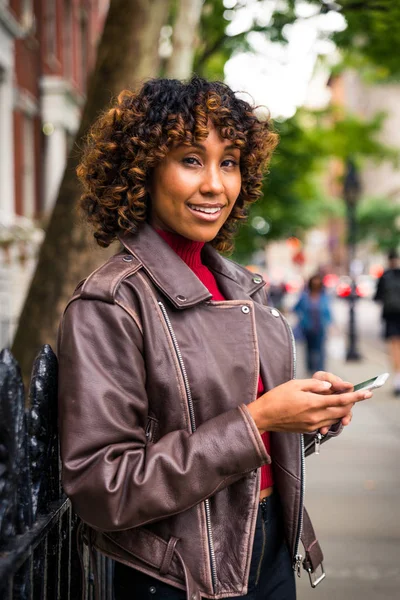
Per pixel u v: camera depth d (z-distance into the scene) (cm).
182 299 160
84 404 148
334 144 1327
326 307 1322
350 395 150
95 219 179
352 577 423
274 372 174
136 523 146
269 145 181
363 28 973
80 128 553
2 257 1099
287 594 178
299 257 3738
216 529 159
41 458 161
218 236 198
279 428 154
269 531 175
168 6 567
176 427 156
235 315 167
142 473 146
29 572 143
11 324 1166
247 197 187
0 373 135
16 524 144
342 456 717
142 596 160
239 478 153
